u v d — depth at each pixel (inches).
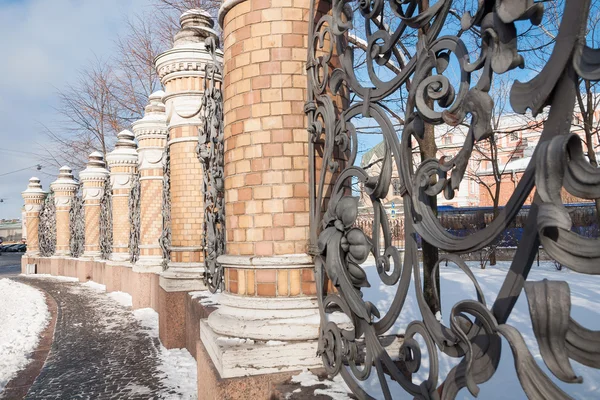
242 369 103.9
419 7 86.4
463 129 546.3
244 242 123.6
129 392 194.5
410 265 73.4
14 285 620.4
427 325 66.5
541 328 41.8
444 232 62.1
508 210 49.4
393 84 78.5
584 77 40.2
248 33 125.7
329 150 108.0
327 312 112.1
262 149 121.9
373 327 85.0
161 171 392.2
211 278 228.2
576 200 647.8
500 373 130.8
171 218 279.6
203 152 220.1
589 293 244.2
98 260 628.7
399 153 76.4
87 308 428.1
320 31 113.3
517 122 557.3
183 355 244.5
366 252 89.3
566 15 42.5
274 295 119.3
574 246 39.8
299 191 120.8
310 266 118.6
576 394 112.7
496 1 47.4
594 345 39.4
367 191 86.7
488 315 50.5
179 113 270.7
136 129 382.6
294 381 100.3
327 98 109.4
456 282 312.2
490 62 50.7
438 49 64.1
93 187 665.0
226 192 134.3
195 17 286.0
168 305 260.8
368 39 86.7
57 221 793.6
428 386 66.4
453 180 58.5
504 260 617.0
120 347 278.1
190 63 268.1
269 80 122.7
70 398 190.9
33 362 251.0
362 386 97.1
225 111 135.5
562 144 40.1
